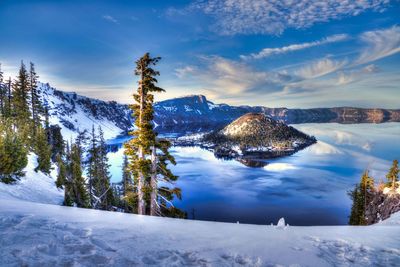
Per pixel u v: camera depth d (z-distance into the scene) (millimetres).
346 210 104750
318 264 4816
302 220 95375
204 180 150125
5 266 3459
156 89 18625
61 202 28844
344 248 5926
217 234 6504
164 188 19844
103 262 3961
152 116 18797
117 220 7219
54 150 59438
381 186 42219
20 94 50219
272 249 5480
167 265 4145
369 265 5000
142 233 5906
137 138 18594
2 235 4578
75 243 4566
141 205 19344
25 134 38938
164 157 19766
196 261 4531
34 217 6172
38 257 3846
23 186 26281
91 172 48219
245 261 4723
